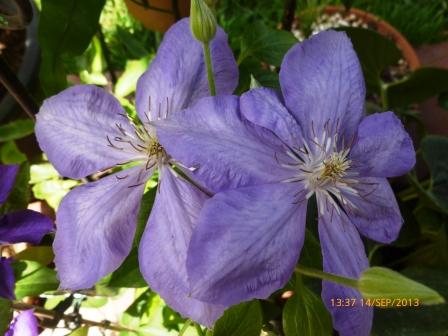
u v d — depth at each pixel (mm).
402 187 337
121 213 174
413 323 228
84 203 174
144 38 457
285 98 164
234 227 144
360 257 168
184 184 169
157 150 176
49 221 201
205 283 137
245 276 142
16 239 197
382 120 170
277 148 161
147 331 257
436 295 129
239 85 254
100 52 333
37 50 364
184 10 303
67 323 270
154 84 183
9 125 305
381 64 324
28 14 202
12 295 192
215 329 176
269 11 472
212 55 185
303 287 190
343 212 171
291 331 185
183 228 163
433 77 319
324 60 168
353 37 303
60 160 182
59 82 244
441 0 498
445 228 288
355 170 173
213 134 152
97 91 181
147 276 162
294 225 157
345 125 174
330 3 490
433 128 421
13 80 236
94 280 168
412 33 484
